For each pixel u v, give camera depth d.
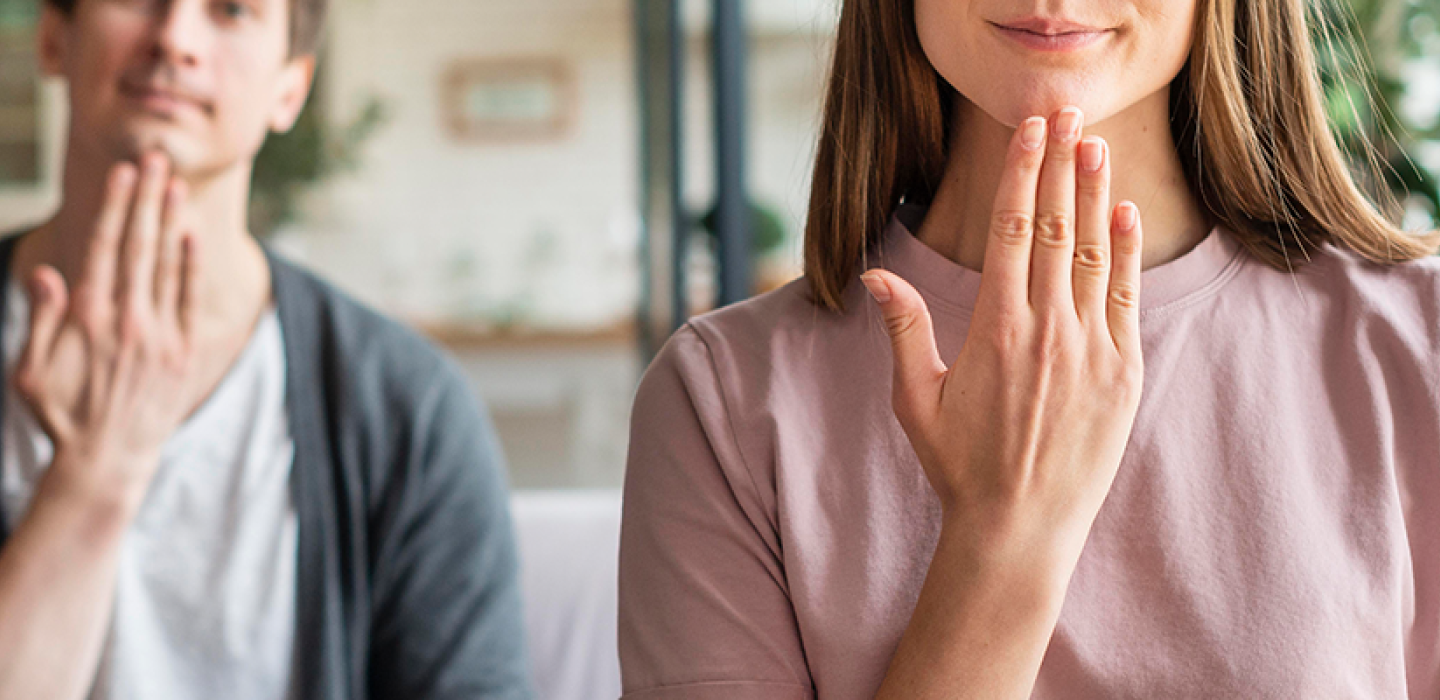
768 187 4.69
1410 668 1.00
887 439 1.03
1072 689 0.99
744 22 3.60
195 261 1.22
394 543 1.37
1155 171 1.04
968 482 0.97
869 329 1.06
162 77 1.26
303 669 1.34
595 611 2.27
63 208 1.32
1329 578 0.98
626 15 8.21
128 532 1.31
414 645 1.36
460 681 1.35
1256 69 1.04
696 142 3.72
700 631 1.02
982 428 0.96
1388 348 1.02
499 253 8.06
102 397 1.21
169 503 1.33
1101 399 0.96
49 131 7.00
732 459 1.04
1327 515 0.99
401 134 7.90
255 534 1.34
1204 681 0.97
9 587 1.20
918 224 1.12
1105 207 0.96
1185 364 1.02
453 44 8.02
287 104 1.39
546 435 7.04
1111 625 0.99
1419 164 2.75
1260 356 1.02
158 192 1.21
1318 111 1.04
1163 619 0.99
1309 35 1.06
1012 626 0.95
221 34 1.28
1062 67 0.95
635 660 1.04
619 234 8.09
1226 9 1.02
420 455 1.39
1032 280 0.97
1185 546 0.99
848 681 1.00
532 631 2.25
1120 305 0.97
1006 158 1.00
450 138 8.06
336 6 7.74
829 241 1.08
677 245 3.71
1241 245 1.06
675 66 3.69
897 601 1.00
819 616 1.00
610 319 7.73
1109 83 0.96
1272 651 0.97
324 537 1.35
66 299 1.22
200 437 1.34
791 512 1.02
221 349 1.37
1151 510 1.00
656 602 1.04
